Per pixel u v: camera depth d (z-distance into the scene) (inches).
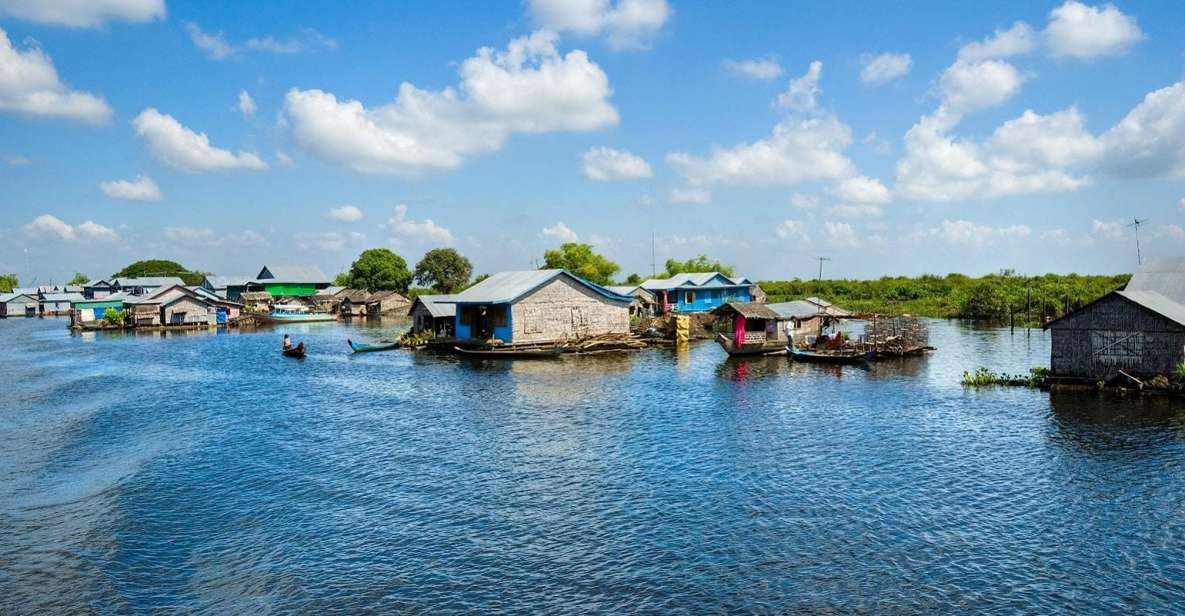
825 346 2199.8
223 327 4010.8
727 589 645.3
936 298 4493.1
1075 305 3321.9
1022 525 781.3
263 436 1237.1
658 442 1147.9
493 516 829.2
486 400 1534.2
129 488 951.6
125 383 1897.1
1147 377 1416.1
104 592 659.4
